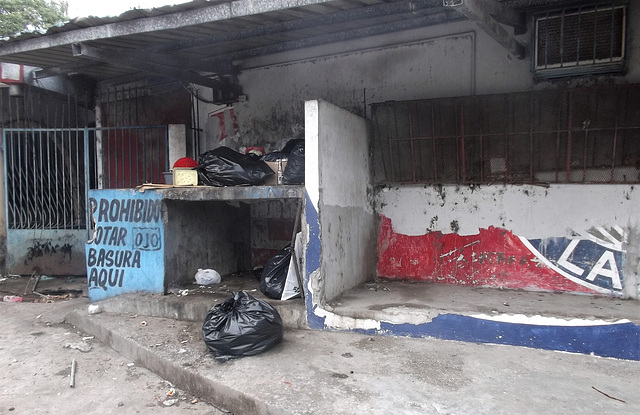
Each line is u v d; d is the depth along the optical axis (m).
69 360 4.24
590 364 3.44
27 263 7.49
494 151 4.82
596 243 4.45
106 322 4.80
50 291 6.59
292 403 2.96
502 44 4.16
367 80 5.48
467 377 3.26
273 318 3.84
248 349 3.71
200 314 4.73
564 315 3.70
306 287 4.31
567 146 4.50
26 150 7.46
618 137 4.31
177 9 4.02
